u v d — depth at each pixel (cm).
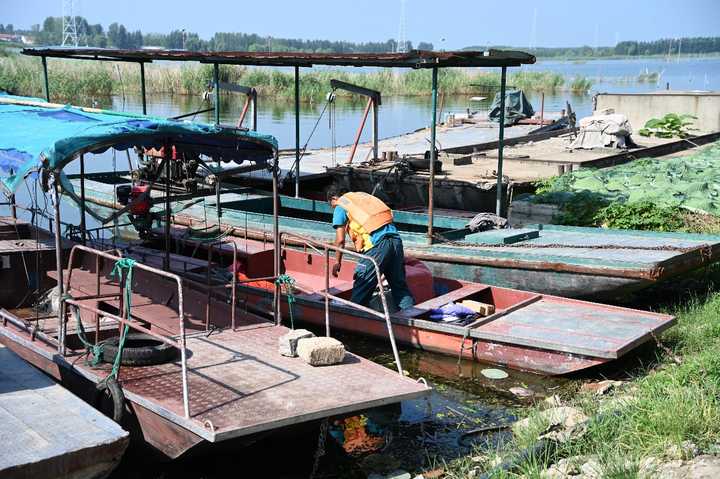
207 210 1399
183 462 669
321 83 4662
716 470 550
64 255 1068
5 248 1036
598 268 985
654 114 2550
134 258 1097
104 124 743
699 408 634
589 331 878
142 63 1669
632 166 1616
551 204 1338
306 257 1143
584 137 2025
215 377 689
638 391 729
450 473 629
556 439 646
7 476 530
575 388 824
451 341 906
